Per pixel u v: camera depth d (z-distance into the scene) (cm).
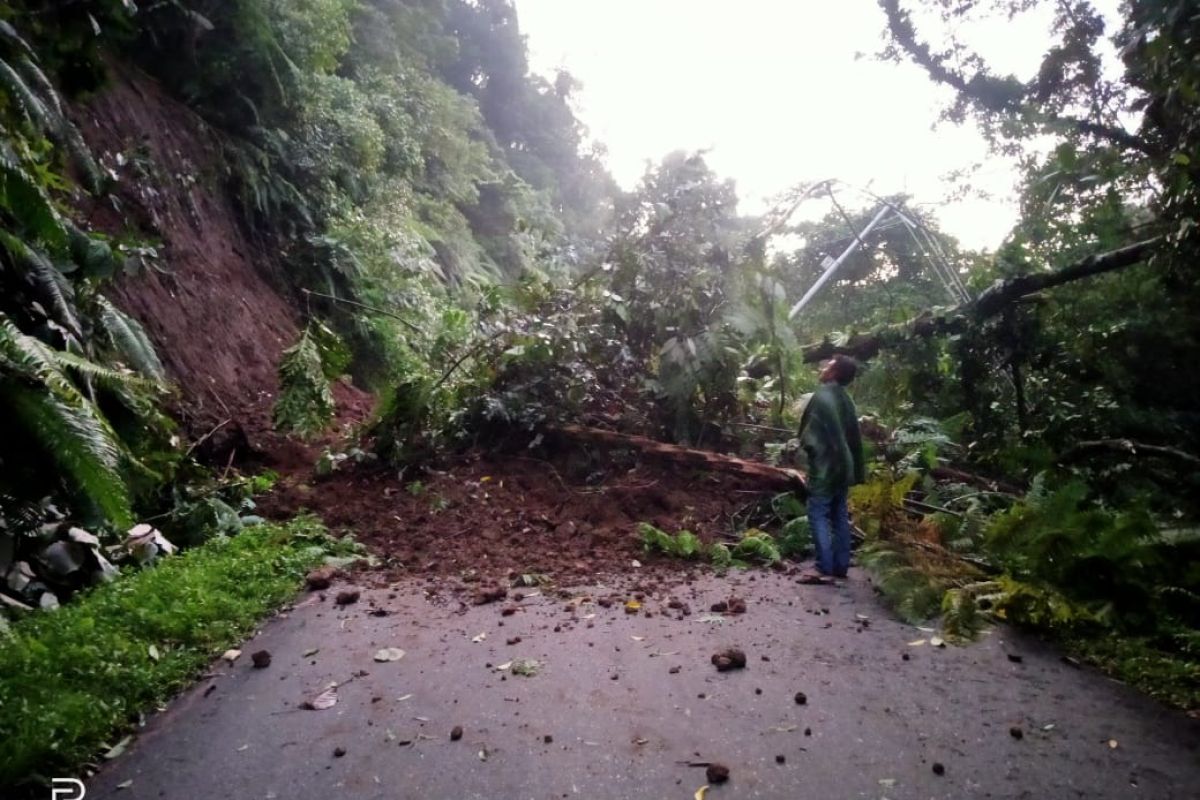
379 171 1534
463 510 604
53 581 407
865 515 568
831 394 525
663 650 389
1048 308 898
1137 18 620
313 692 342
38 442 364
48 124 472
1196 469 686
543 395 721
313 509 598
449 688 346
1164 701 344
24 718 284
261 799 267
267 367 880
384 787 274
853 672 370
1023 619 422
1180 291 783
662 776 281
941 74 1139
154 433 529
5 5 485
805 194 949
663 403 759
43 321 447
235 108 1034
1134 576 425
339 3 1212
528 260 871
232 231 986
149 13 901
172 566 446
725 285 788
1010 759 296
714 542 572
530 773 282
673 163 822
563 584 483
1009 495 689
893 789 275
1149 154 730
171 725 316
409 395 689
